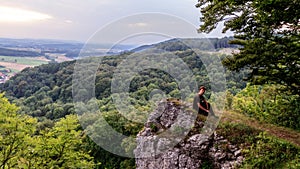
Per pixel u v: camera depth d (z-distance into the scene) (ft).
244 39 22.72
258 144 27.43
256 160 25.57
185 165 31.76
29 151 28.99
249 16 22.33
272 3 17.88
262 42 21.03
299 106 33.78
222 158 28.84
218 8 23.93
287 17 18.39
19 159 28.86
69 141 28.48
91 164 30.12
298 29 20.54
